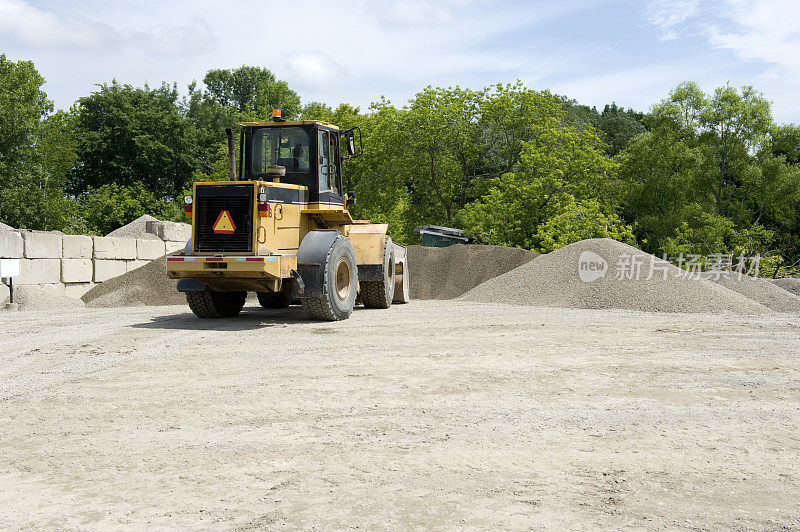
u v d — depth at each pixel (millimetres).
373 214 37625
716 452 3992
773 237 34281
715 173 35469
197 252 10078
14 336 9227
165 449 4047
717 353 7621
